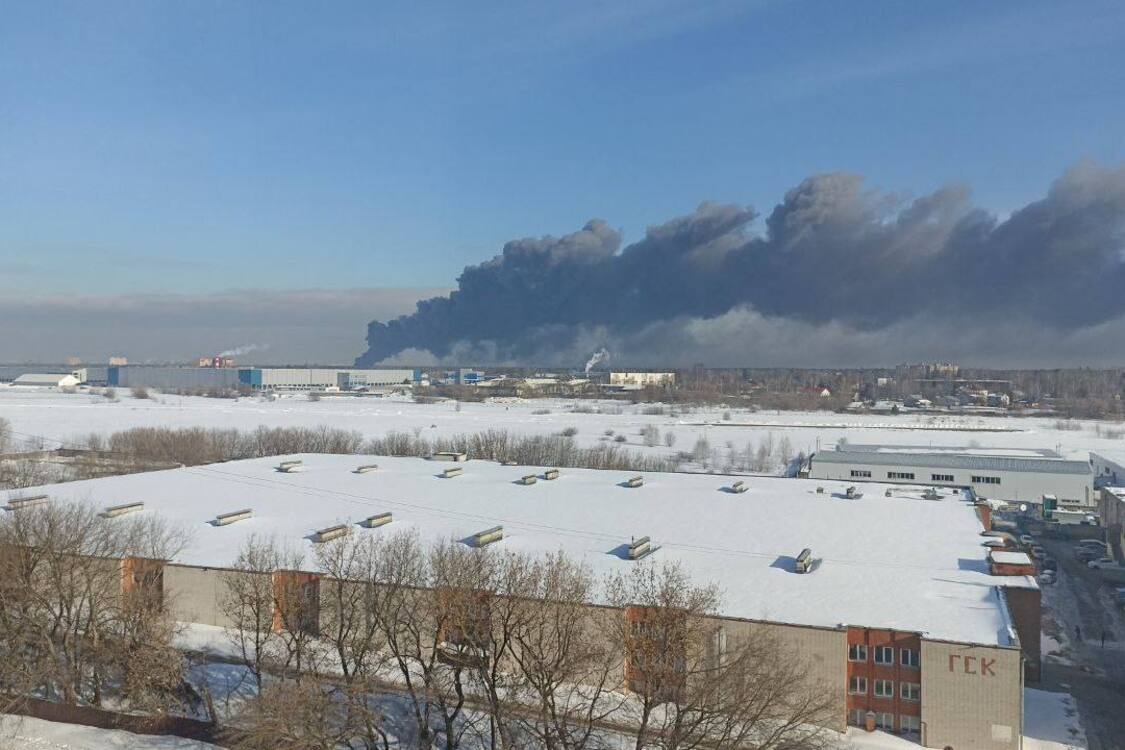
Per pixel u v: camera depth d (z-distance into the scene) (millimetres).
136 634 54719
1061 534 116688
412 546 66750
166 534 73938
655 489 91062
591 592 57281
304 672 52844
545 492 89562
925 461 144375
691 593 53281
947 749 49844
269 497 88250
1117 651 68625
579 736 49500
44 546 56969
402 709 54031
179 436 167000
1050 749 50062
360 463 109875
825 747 47469
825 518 78000
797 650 52312
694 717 46000
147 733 50344
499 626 51156
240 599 58406
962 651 49625
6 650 56344
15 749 48219
